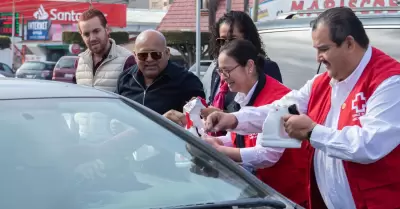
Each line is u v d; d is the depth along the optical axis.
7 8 32.12
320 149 3.11
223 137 3.98
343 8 3.15
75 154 2.72
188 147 3.00
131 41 29.78
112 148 2.84
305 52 6.04
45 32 31.88
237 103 3.85
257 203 2.61
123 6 31.39
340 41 3.09
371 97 3.07
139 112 3.15
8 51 32.19
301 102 3.49
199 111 3.76
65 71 19.69
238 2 23.19
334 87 3.27
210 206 2.54
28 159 2.62
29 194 2.47
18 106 2.87
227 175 2.85
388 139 2.99
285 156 3.60
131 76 4.70
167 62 4.59
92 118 2.94
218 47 4.51
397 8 5.61
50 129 2.79
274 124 3.17
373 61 3.14
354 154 2.98
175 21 26.12
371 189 3.12
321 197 3.40
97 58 5.30
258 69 3.74
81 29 5.25
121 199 2.56
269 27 6.42
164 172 2.79
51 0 31.98
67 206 2.46
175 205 2.57
